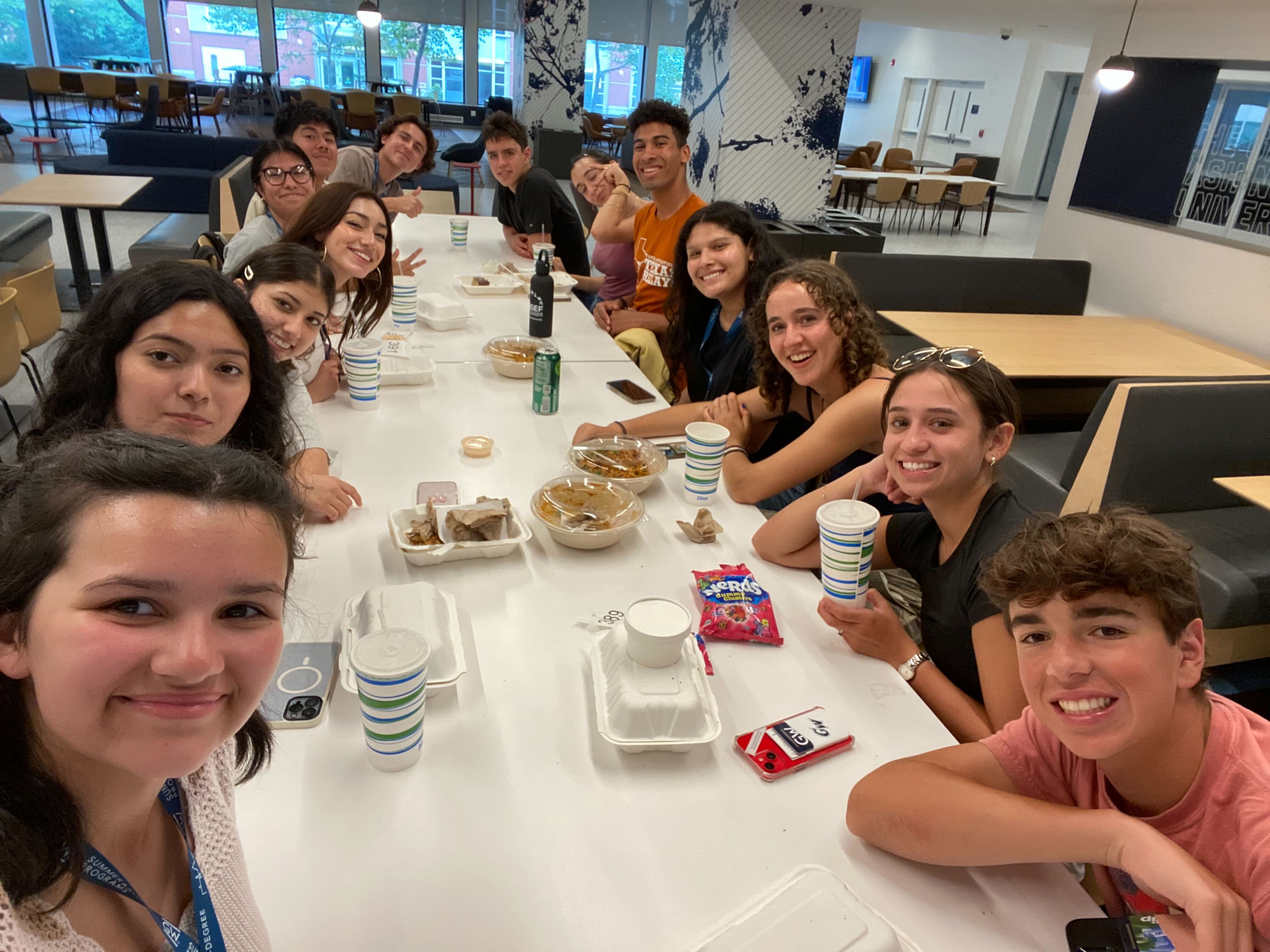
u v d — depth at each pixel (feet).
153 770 1.78
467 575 5.23
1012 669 4.36
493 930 3.05
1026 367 11.83
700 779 3.84
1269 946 2.84
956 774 3.52
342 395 7.97
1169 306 17.06
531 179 14.06
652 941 3.05
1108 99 18.26
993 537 4.70
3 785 1.70
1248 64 15.35
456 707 4.14
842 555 4.73
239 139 26.84
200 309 4.40
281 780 3.63
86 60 46.70
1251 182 15.56
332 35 49.03
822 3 19.25
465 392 8.29
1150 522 3.11
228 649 1.82
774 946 2.87
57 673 1.66
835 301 6.44
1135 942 2.92
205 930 2.31
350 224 7.87
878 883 3.38
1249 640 8.73
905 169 42.57
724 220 8.47
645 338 10.41
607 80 52.65
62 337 4.54
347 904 3.10
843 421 6.21
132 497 1.74
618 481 6.23
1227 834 3.00
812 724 4.14
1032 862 3.17
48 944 1.73
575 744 3.97
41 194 16.21
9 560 1.70
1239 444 9.71
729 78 19.90
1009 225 37.88
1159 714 2.96
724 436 6.24
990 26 22.47
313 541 5.44
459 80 52.01
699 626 4.92
